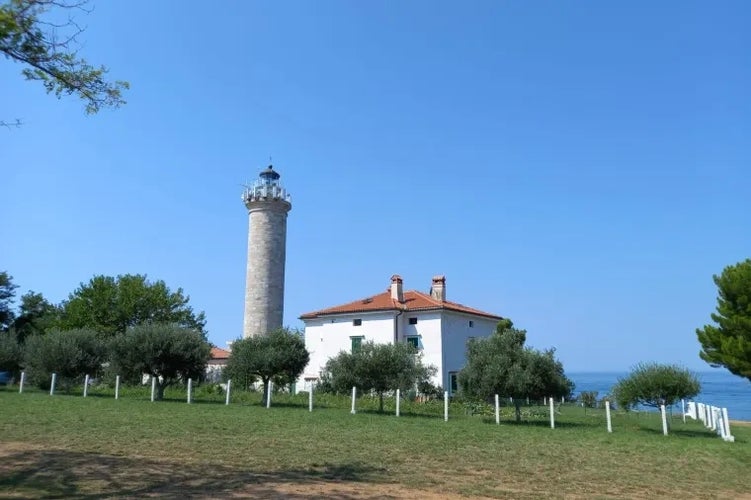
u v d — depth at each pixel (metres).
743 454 17.41
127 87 10.50
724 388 146.38
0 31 8.12
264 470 12.39
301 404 32.16
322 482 11.30
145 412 24.05
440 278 48.75
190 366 35.59
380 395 29.91
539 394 25.92
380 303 47.44
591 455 16.31
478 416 29.16
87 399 31.06
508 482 12.14
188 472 11.91
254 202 52.19
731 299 33.69
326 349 47.56
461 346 46.66
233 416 23.41
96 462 12.75
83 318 60.75
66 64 9.76
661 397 24.20
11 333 46.34
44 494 9.71
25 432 17.14
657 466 14.88
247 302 51.91
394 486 11.22
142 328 36.16
